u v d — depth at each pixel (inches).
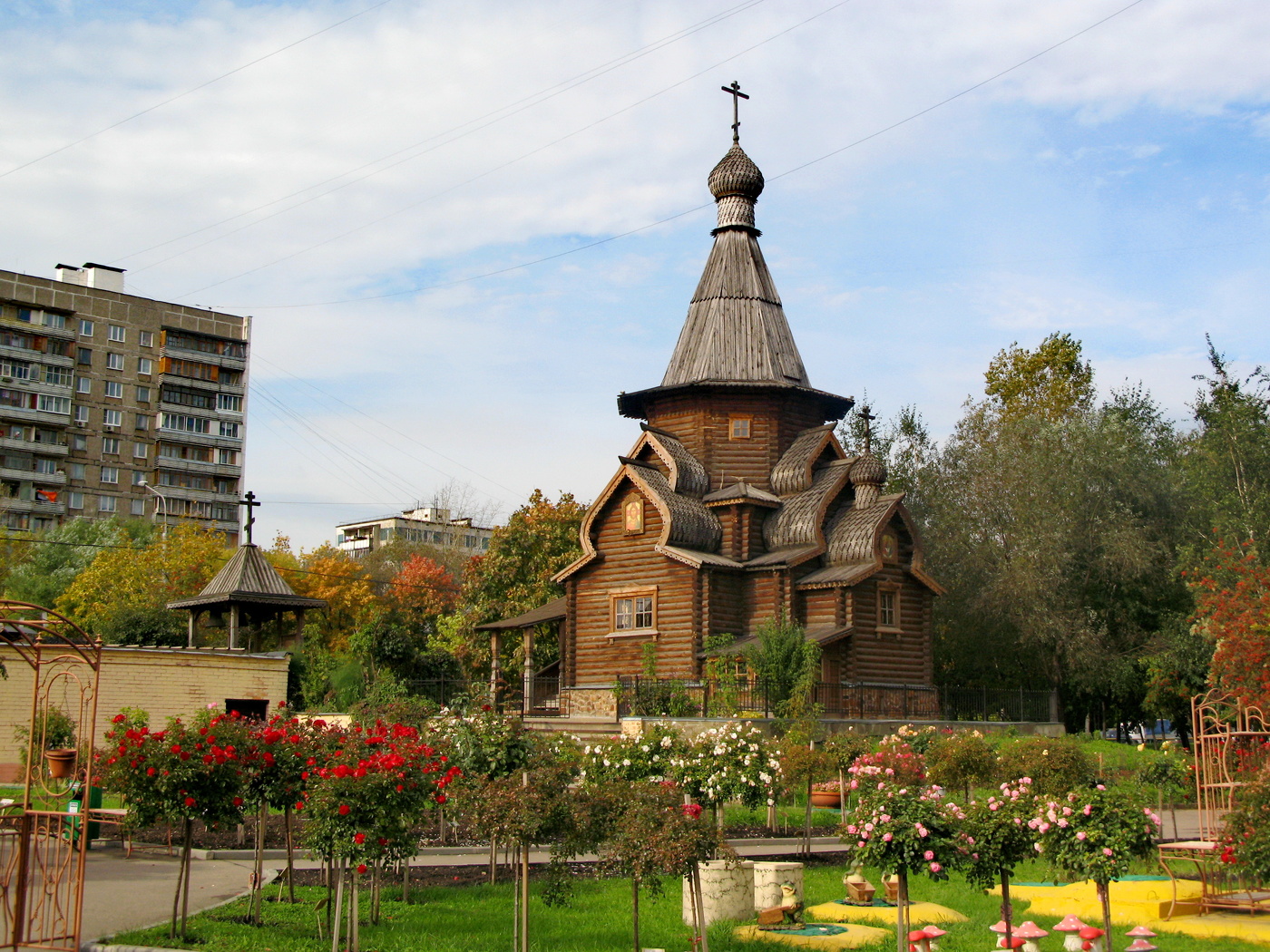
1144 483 1988.2
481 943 597.3
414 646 1871.3
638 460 1754.4
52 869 752.3
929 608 1717.5
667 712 1411.2
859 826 558.9
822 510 1660.9
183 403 3892.7
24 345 3585.1
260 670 1336.1
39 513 3577.8
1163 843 746.8
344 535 6028.5
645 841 557.3
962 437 2228.1
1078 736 1726.1
